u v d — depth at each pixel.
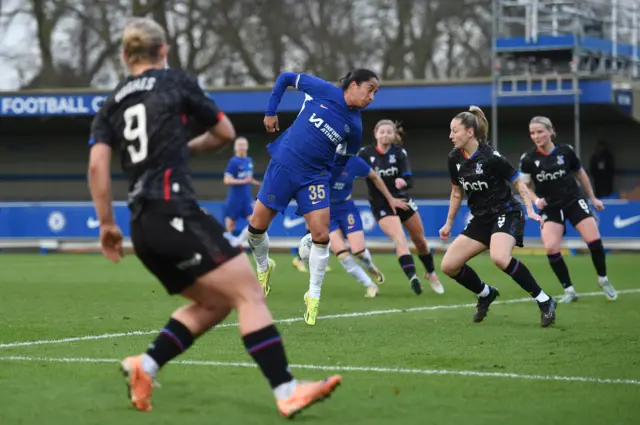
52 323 33.97
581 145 101.12
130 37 18.27
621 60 94.31
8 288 48.50
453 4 141.00
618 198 93.19
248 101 94.00
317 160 32.31
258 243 35.19
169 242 17.64
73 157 111.00
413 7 142.25
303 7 144.75
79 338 29.91
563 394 20.95
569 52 86.88
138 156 17.77
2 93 95.69
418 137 105.56
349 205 43.94
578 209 41.69
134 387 18.94
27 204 83.88
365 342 28.81
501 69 88.19
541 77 85.12
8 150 111.69
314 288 33.50
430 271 45.50
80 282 52.03
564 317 35.75
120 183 110.88
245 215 72.19
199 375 22.84
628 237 75.38
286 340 29.23
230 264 17.89
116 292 46.38
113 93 18.23
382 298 43.53
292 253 80.31
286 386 18.14
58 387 21.53
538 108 91.75
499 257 32.50
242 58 142.38
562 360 25.48
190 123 18.30
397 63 141.88
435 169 105.38
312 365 24.55
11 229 83.62
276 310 38.34
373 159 44.34
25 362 24.98
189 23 137.62
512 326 33.00
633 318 35.47
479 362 25.11
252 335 17.98
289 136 32.66
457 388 21.56
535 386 21.81
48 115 95.50
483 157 32.56
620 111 89.75
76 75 139.38
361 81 31.50
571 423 18.31
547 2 85.75
